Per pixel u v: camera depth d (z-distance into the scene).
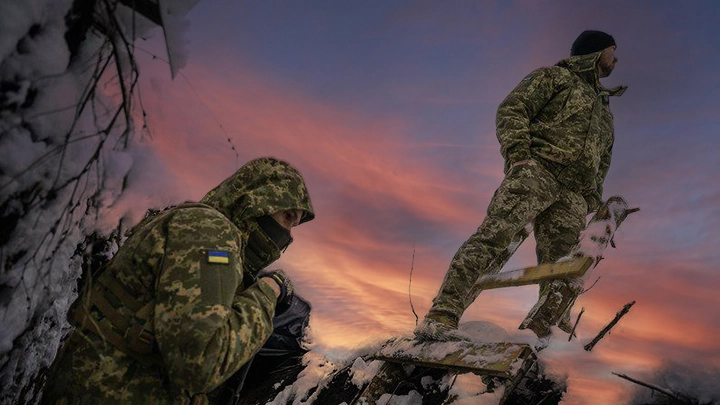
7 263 1.81
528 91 3.78
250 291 1.91
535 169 3.64
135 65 1.92
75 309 1.91
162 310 1.71
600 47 3.97
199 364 1.67
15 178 1.73
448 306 3.32
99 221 2.24
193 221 1.84
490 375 2.92
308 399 3.70
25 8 1.68
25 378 2.11
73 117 1.88
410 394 3.18
